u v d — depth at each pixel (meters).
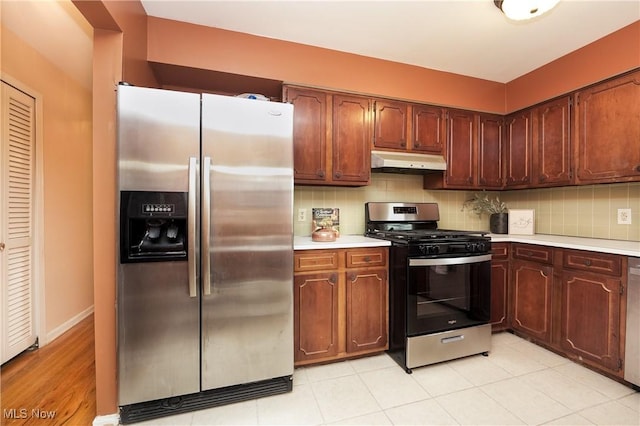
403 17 1.93
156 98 1.50
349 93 2.37
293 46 2.23
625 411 1.58
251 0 1.78
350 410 1.62
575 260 2.03
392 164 2.39
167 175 1.51
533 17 1.83
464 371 1.99
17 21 2.00
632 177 1.94
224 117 1.61
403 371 2.00
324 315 2.03
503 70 2.64
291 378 1.78
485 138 2.79
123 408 1.51
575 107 2.27
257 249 1.69
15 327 2.15
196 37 2.02
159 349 1.54
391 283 2.19
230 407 1.65
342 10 1.86
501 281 2.50
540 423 1.50
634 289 1.72
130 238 1.47
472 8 1.83
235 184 1.64
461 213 3.06
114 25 1.46
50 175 2.50
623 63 2.00
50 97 2.49
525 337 2.46
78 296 2.87
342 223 2.69
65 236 2.69
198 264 1.58
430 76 2.62
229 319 1.65
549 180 2.45
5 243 2.06
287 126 1.75
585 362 1.98
